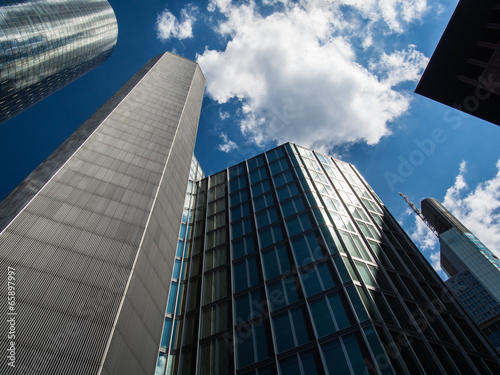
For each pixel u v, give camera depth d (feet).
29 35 424.05
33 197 74.38
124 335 58.59
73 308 57.11
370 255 106.93
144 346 63.31
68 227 71.00
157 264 79.71
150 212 84.74
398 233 131.34
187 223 155.74
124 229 76.79
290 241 115.44
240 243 128.57
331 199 136.05
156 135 120.88
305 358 75.61
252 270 111.86
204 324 99.91
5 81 401.29
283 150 173.78
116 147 104.53
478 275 444.55
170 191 102.22
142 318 65.98
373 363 68.28
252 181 164.66
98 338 54.39
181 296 115.65
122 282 65.05
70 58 515.50
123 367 55.26
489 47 97.30
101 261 67.21
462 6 100.01
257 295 100.53
